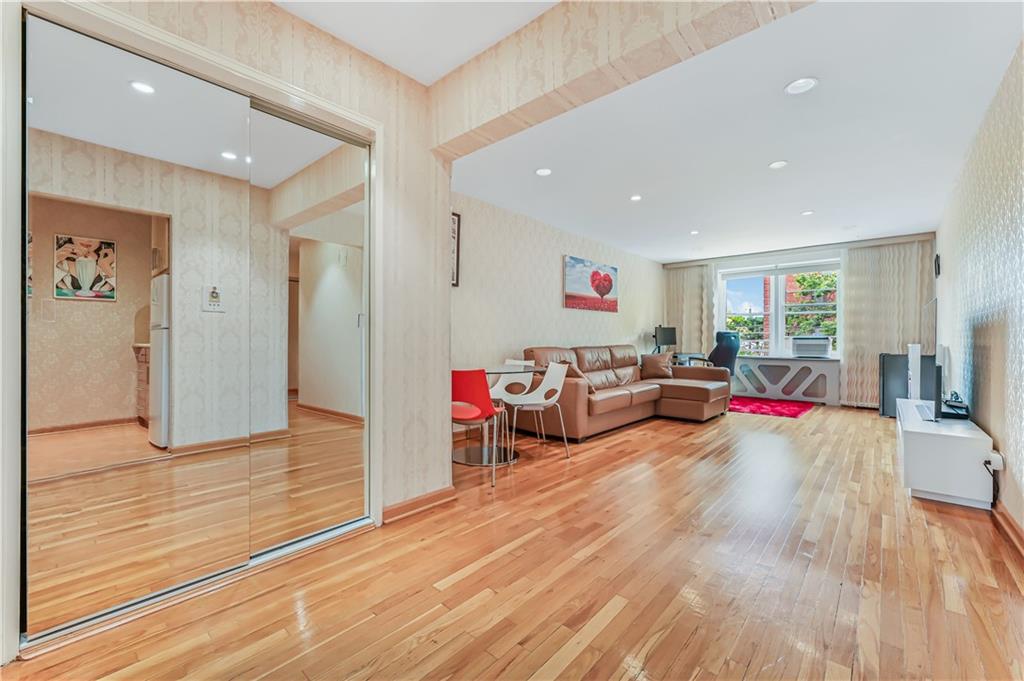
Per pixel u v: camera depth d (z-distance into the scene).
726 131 2.92
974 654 1.34
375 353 2.28
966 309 3.45
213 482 2.25
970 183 3.20
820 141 3.05
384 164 2.30
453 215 4.16
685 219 5.08
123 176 1.85
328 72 2.06
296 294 2.63
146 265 1.97
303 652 1.36
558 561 1.92
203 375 2.20
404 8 1.91
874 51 2.09
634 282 7.16
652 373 6.18
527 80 2.04
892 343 5.88
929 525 2.29
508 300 4.79
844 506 2.55
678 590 1.70
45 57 1.52
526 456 3.64
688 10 1.57
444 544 2.08
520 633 1.45
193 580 1.73
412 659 1.33
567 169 3.58
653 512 2.46
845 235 5.81
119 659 1.33
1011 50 2.08
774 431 4.61
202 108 1.96
